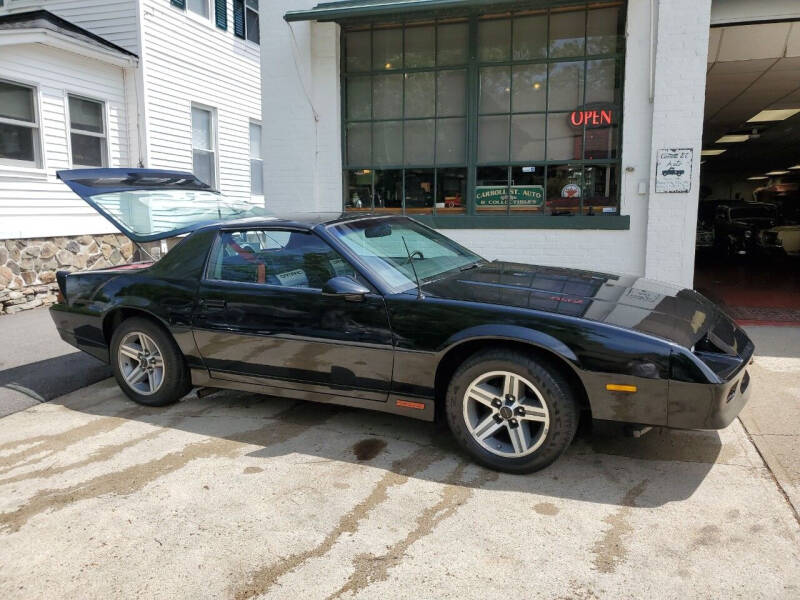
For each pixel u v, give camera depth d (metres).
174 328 4.54
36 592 2.63
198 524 3.12
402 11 7.60
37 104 9.35
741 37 7.76
